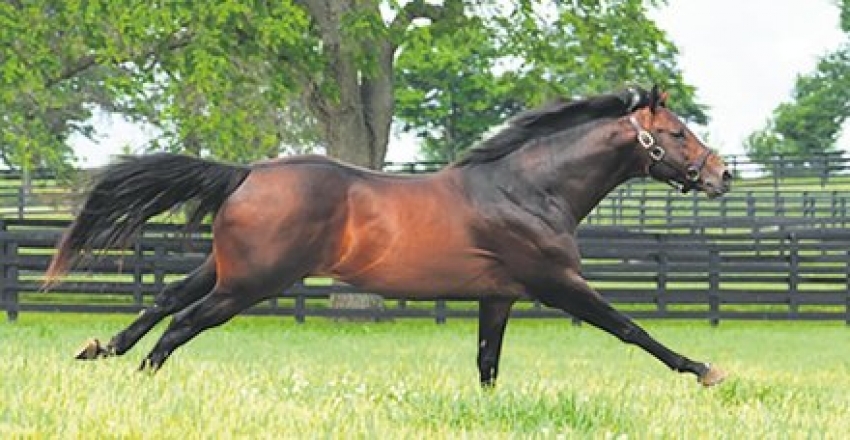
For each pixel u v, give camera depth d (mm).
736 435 7609
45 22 25719
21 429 6305
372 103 25953
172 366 10688
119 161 9875
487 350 10344
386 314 23484
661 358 10086
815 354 19078
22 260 22078
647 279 24984
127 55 26234
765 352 19422
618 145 10336
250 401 7738
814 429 8031
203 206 9883
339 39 24953
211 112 26516
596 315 10133
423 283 9969
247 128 28109
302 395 8680
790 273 25391
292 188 9766
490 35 25672
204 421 6836
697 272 25062
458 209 9969
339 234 9820
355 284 10008
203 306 9797
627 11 25688
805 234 25453
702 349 19938
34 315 24516
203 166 9867
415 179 10102
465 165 10188
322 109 25734
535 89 25906
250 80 25922
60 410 6961
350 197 9859
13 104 30469
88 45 26094
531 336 22234
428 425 7477
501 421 7719
